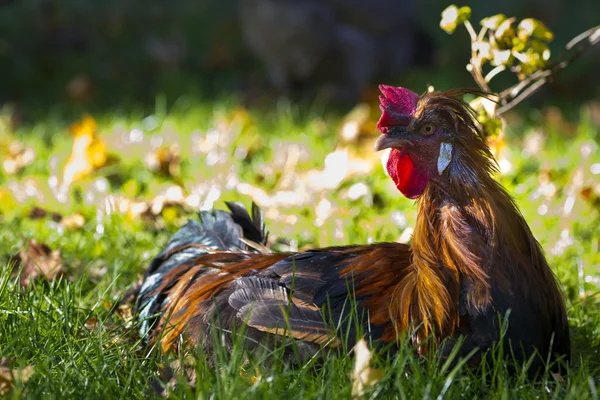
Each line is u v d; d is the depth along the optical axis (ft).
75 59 63.52
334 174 37.45
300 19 55.11
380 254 20.34
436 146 19.01
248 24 57.36
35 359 20.27
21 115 51.13
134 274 27.40
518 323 18.38
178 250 24.38
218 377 17.69
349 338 19.01
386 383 17.97
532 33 24.76
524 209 33.76
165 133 44.06
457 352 18.49
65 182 37.06
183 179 38.17
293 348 18.61
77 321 21.58
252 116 49.70
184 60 64.90
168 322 21.22
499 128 25.02
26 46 64.80
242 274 21.22
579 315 24.70
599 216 32.91
